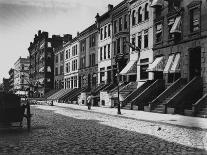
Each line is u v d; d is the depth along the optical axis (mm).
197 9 27047
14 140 11531
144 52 35469
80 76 59938
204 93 25422
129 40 39469
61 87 74312
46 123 18375
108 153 9133
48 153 9039
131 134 13516
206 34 25250
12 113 14102
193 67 27656
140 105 31172
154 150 9625
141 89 33188
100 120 20859
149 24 34531
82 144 10734
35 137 12359
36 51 103250
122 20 41281
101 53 49031
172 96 27375
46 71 88062
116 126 16938
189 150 9617
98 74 49656
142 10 36281
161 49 31859
